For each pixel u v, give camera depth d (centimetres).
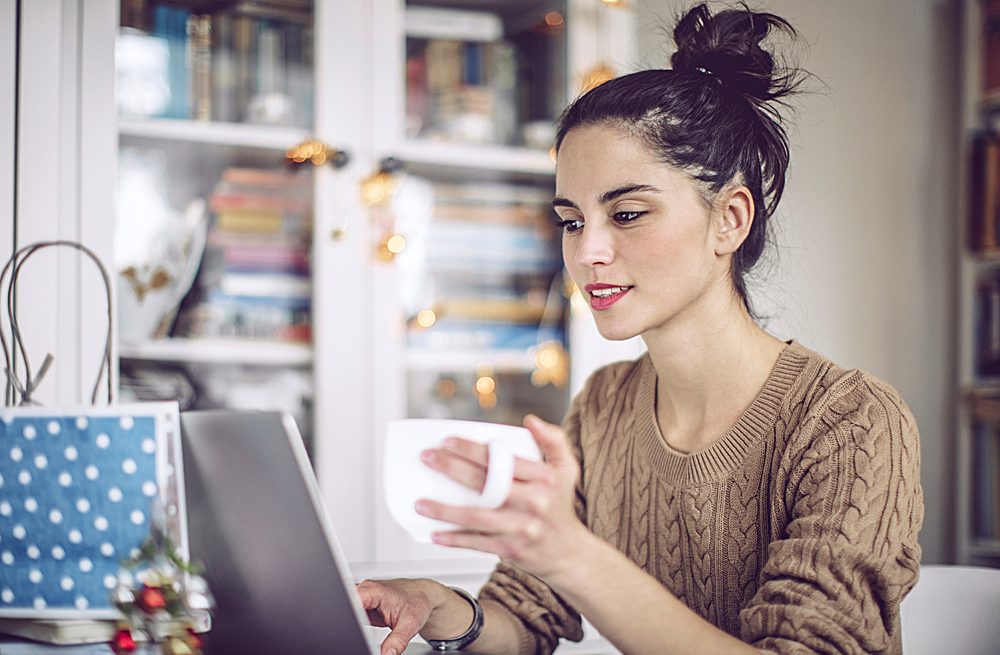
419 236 233
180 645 81
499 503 72
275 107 222
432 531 74
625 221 105
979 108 288
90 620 88
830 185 283
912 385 295
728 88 113
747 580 111
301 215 225
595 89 109
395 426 75
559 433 74
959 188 302
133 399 207
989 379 284
